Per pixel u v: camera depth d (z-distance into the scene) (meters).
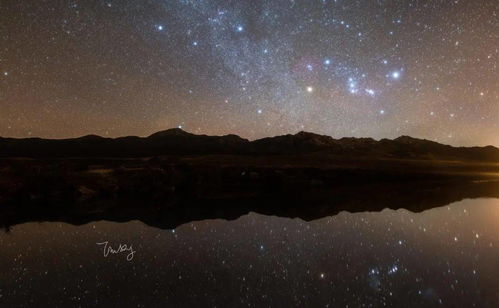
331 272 10.91
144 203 25.66
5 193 27.08
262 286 9.97
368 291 9.39
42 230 17.67
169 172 37.16
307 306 8.59
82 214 21.69
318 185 36.22
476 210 19.98
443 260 11.52
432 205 22.20
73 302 9.16
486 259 11.46
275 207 23.17
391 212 20.25
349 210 21.41
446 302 8.54
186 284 10.22
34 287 10.23
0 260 12.89
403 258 11.89
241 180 37.81
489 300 8.58
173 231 16.84
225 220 19.27
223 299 9.15
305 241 14.56
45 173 31.50
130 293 9.67
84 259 12.83
